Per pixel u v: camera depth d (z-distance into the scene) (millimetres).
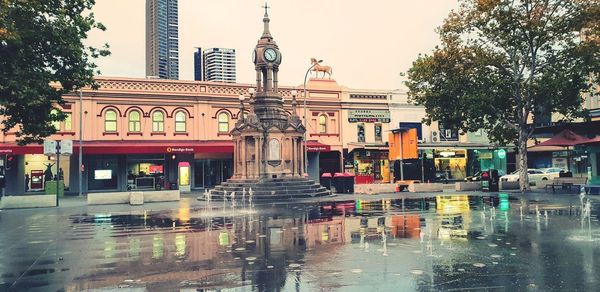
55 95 16750
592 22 23719
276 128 27625
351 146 39594
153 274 8062
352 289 6941
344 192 29859
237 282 7445
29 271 8406
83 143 32719
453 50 26141
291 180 27219
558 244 10359
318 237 11828
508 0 24609
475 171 43000
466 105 26281
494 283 7164
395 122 41156
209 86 36500
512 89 26344
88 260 9328
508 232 12172
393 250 9953
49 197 22391
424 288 6941
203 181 37031
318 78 40219
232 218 16375
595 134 26875
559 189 28344
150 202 24438
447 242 10836
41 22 15344
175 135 35406
